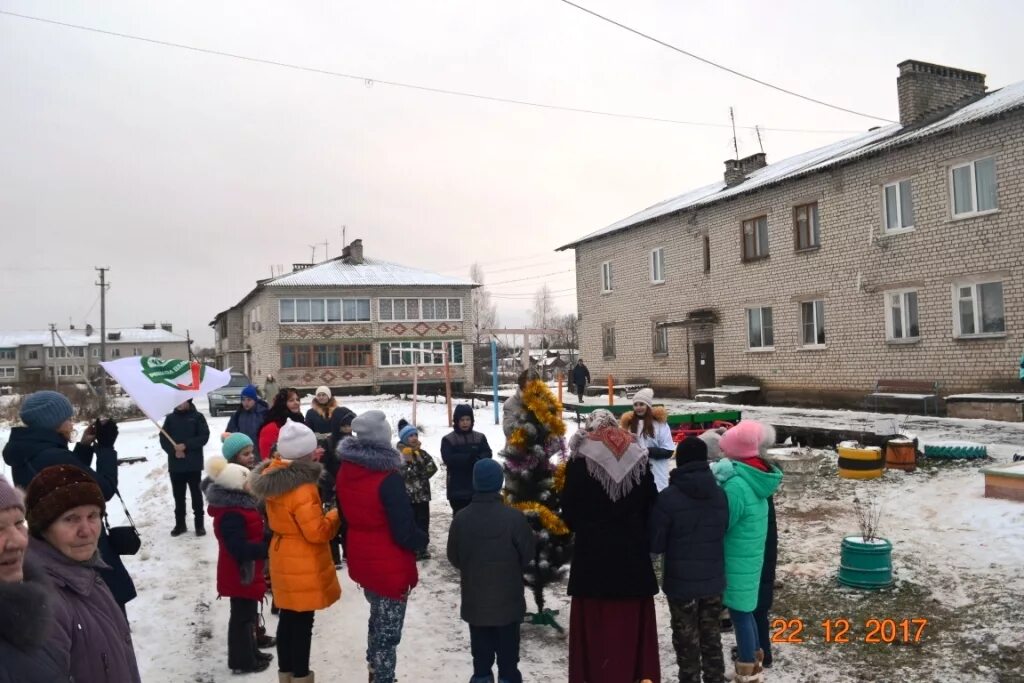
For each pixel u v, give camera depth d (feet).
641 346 94.79
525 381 18.54
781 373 73.77
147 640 17.90
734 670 15.23
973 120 53.62
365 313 137.69
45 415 13.17
